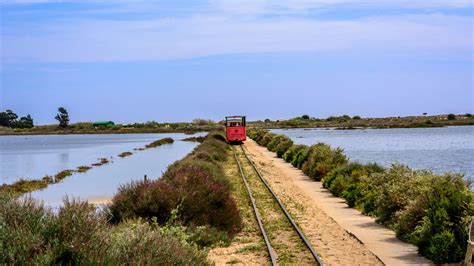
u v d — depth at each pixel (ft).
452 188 44.55
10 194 26.71
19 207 25.23
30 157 223.10
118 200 48.29
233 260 38.50
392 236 47.34
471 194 42.09
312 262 37.88
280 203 65.26
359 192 67.72
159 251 26.37
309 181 101.35
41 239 23.02
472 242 33.86
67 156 224.53
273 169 125.18
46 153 250.78
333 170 91.09
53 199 88.63
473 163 152.46
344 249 42.01
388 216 53.57
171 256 26.81
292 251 41.42
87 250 22.66
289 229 50.52
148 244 26.35
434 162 157.38
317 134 403.13
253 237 48.29
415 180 55.57
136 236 26.91
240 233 50.75
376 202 56.24
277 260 38.70
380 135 371.97
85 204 25.89
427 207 43.78
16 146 334.85
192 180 54.90
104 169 152.97
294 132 458.91
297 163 134.62
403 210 50.65
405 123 633.20
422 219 43.80
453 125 619.67
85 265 21.99
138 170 146.61
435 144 253.24
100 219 26.02
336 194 79.36
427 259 38.50
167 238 29.63
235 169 119.24
